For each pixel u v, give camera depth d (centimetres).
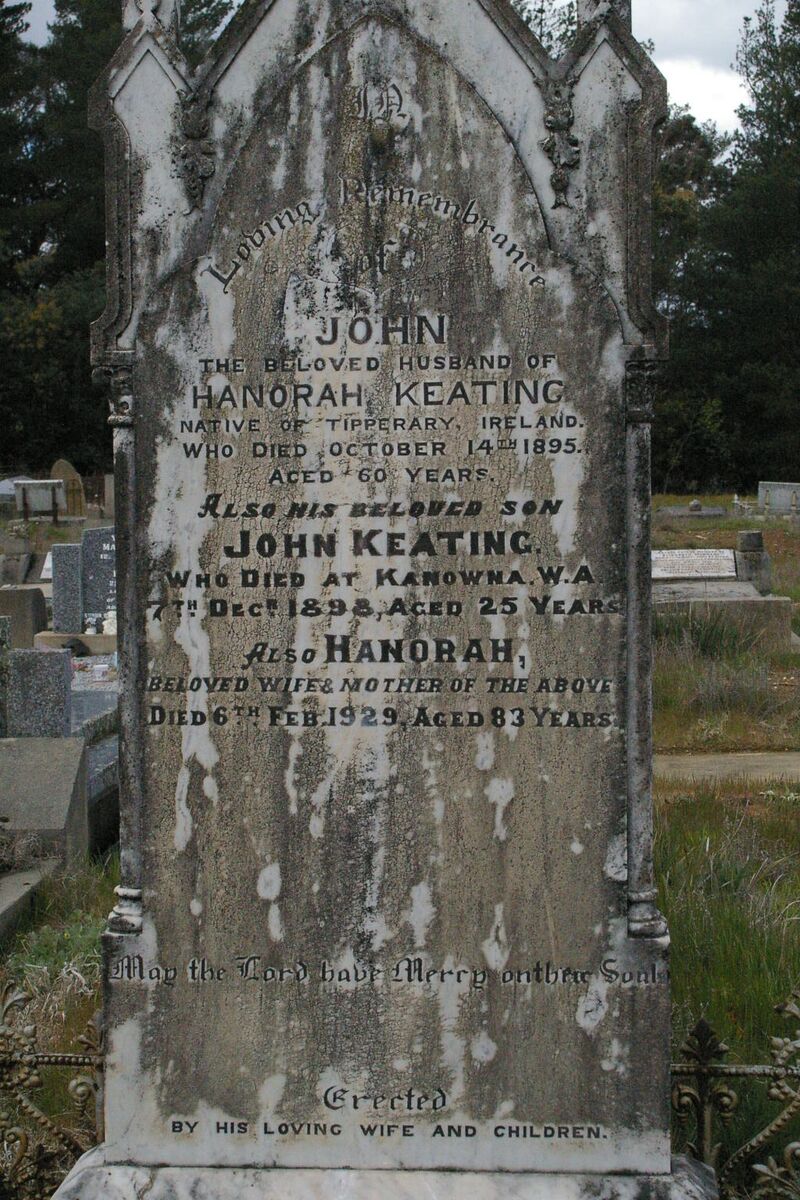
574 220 370
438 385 370
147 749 380
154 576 378
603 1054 374
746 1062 446
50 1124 403
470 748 374
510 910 375
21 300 4100
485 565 372
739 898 588
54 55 4356
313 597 375
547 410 368
